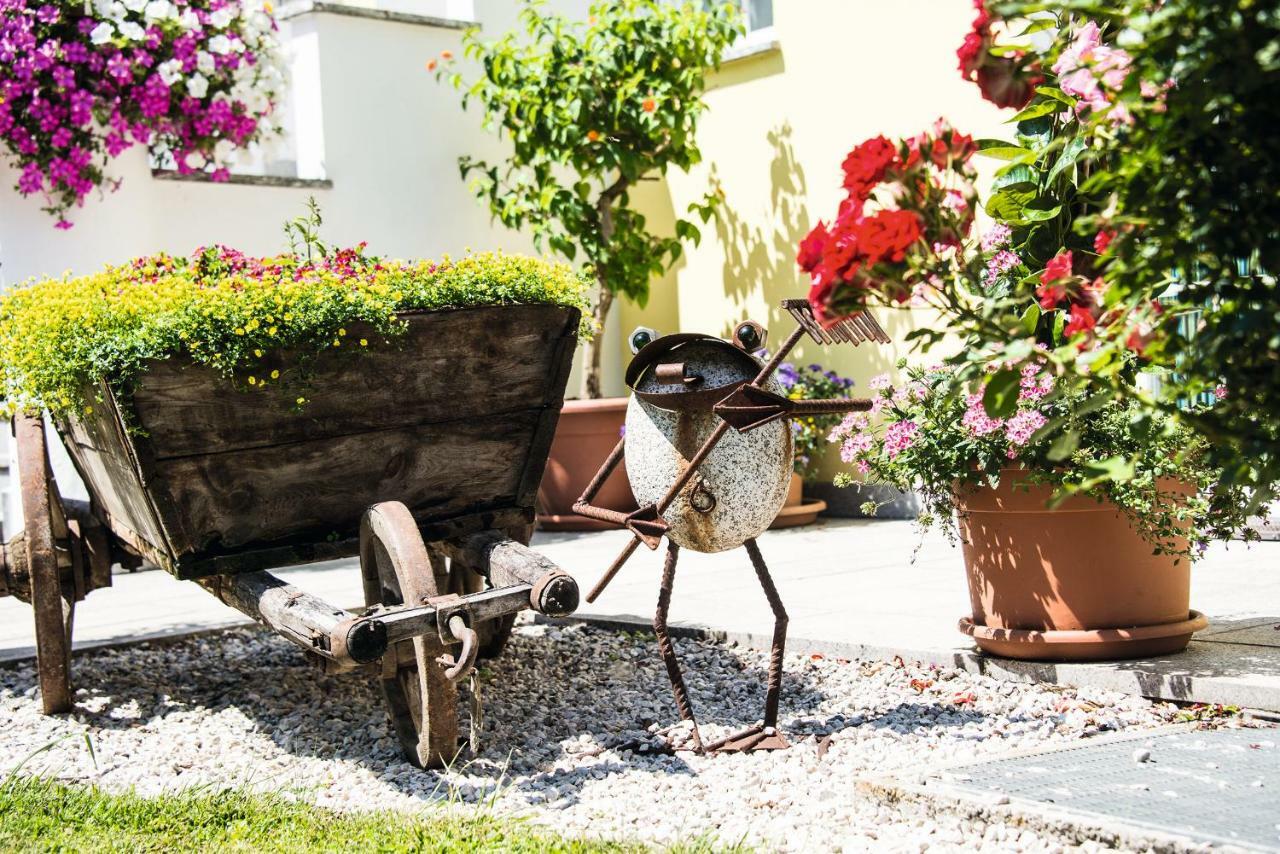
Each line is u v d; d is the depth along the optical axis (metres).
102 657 5.52
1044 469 3.90
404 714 3.78
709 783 3.44
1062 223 3.91
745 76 9.48
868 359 8.87
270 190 8.44
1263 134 1.85
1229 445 2.18
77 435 4.48
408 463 4.07
